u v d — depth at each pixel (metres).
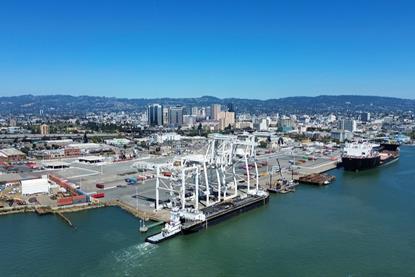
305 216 134.50
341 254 99.88
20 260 93.31
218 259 96.31
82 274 86.62
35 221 124.31
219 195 142.12
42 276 85.19
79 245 103.19
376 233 115.81
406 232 116.69
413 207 146.50
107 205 143.12
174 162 153.62
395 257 98.06
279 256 98.50
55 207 137.38
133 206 139.75
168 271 89.12
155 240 105.50
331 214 136.88
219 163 148.12
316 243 107.56
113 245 103.69
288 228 120.81
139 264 92.38
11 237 109.00
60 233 112.56
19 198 149.12
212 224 123.19
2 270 87.75
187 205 138.88
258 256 98.38
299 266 92.75
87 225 120.00
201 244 106.44
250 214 137.12
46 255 96.44
